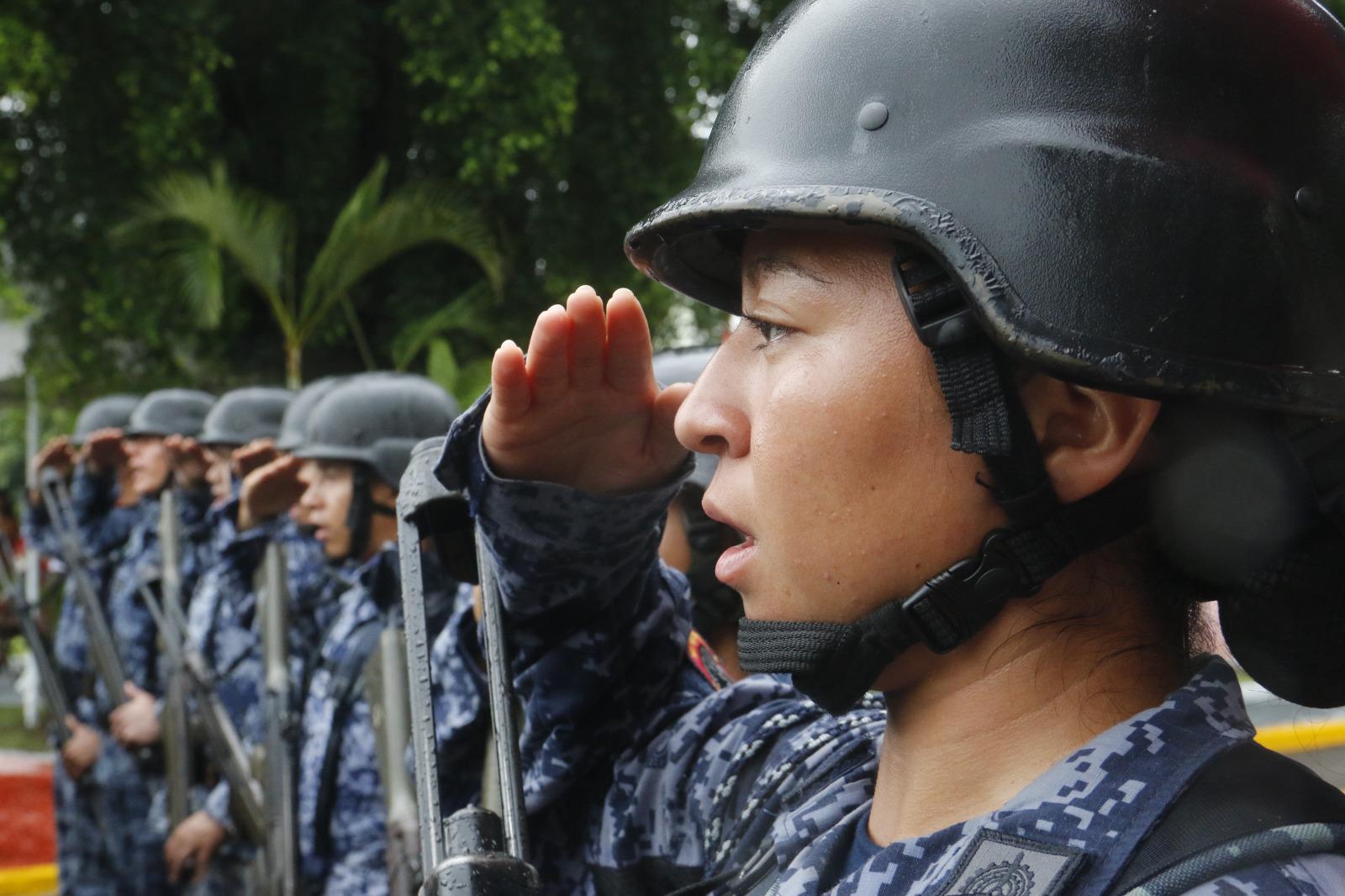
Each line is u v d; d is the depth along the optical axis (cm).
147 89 948
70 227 1010
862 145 84
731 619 199
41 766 784
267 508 412
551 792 132
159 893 545
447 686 158
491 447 119
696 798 122
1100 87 82
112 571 626
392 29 1040
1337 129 85
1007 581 82
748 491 90
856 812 95
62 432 1256
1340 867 72
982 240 79
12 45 914
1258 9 85
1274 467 84
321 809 269
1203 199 79
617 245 1070
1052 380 82
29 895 689
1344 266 85
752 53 95
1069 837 74
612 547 122
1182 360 77
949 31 85
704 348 211
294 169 1040
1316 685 92
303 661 342
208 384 1077
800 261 87
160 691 547
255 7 988
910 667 87
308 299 948
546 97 963
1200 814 73
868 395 83
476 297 1005
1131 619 86
